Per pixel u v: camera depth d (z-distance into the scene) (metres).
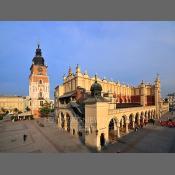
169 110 117.12
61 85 58.34
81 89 44.19
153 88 74.38
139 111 52.44
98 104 30.16
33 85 90.81
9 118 88.50
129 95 75.12
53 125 59.56
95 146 29.45
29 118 83.56
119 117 38.38
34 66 92.31
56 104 62.91
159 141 34.19
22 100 119.94
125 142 33.56
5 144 34.41
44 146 32.19
